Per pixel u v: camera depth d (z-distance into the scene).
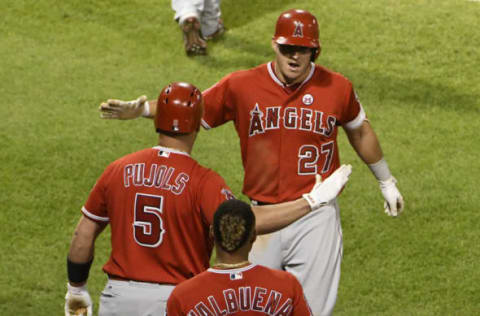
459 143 33.66
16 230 27.48
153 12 44.59
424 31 42.00
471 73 39.00
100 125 34.28
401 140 33.81
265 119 18.84
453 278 25.42
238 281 12.55
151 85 37.69
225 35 42.44
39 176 30.42
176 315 12.56
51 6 44.62
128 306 15.04
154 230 14.76
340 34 41.91
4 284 24.62
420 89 37.75
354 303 24.34
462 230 27.83
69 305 16.44
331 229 19.19
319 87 18.84
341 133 34.88
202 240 15.01
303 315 12.84
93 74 38.56
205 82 38.12
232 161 32.03
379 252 26.80
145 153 15.12
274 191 19.14
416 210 28.97
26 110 35.06
